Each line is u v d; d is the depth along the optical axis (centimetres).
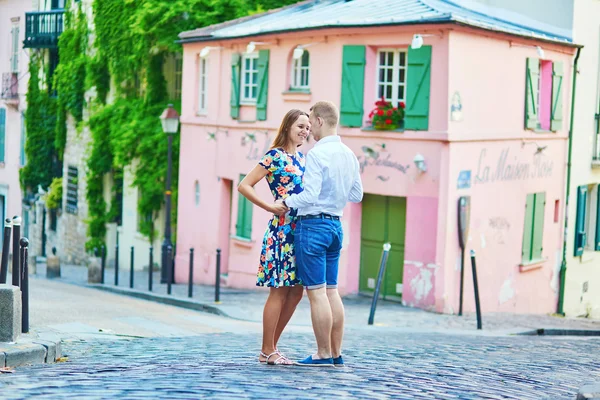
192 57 2483
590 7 2261
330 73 1981
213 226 2406
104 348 957
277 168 715
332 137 706
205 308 1747
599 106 2348
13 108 4028
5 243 970
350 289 1955
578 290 2317
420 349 1048
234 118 2300
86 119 3288
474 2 2106
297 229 707
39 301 1531
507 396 643
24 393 569
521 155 2038
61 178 3600
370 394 592
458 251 1827
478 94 1873
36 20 3634
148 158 2733
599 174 2386
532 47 2045
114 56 2892
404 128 1845
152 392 573
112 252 3159
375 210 1931
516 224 2031
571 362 978
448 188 1791
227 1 2594
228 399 543
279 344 1041
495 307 1966
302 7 2436
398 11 1953
